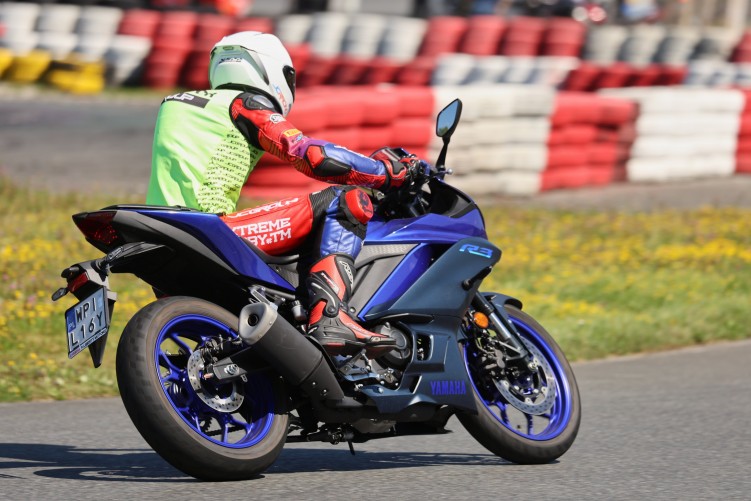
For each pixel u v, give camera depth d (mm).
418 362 16891
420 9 106375
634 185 60000
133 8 99625
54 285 31000
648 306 33906
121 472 16328
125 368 14453
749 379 25922
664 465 17562
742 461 17906
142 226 14695
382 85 77438
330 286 16031
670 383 25391
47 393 22938
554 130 56000
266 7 112688
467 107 52500
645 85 77188
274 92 16734
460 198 18422
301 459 18078
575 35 85625
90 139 63156
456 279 17641
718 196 57188
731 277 37688
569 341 29219
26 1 96000
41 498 14406
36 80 81125
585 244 42000
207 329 15438
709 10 108500
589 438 19812
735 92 64562
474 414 17344
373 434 16969
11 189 45906
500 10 102562
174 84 83938
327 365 15484
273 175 45719
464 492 15500
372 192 17922
